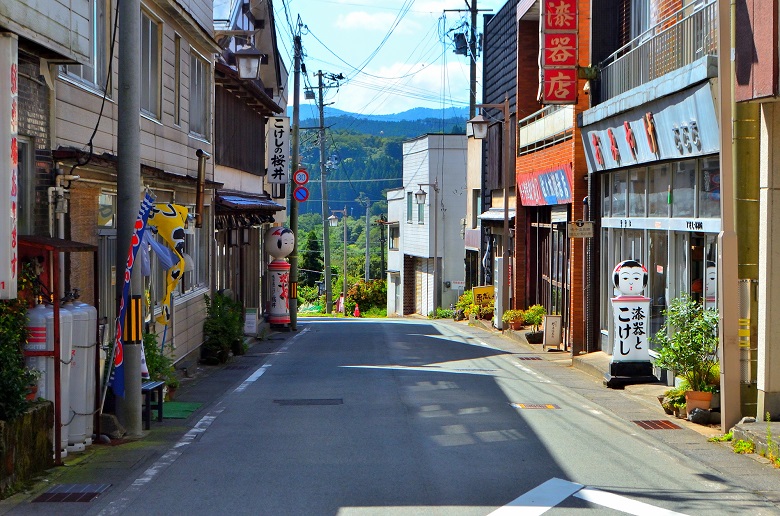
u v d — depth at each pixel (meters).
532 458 9.59
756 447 9.95
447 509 7.55
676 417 12.24
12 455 8.04
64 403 9.34
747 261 11.16
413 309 52.06
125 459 9.46
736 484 8.55
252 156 28.56
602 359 18.00
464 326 32.41
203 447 10.13
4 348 8.20
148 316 14.61
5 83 8.20
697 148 13.52
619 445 10.35
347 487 8.30
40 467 8.71
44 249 8.80
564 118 21.34
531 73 27.34
